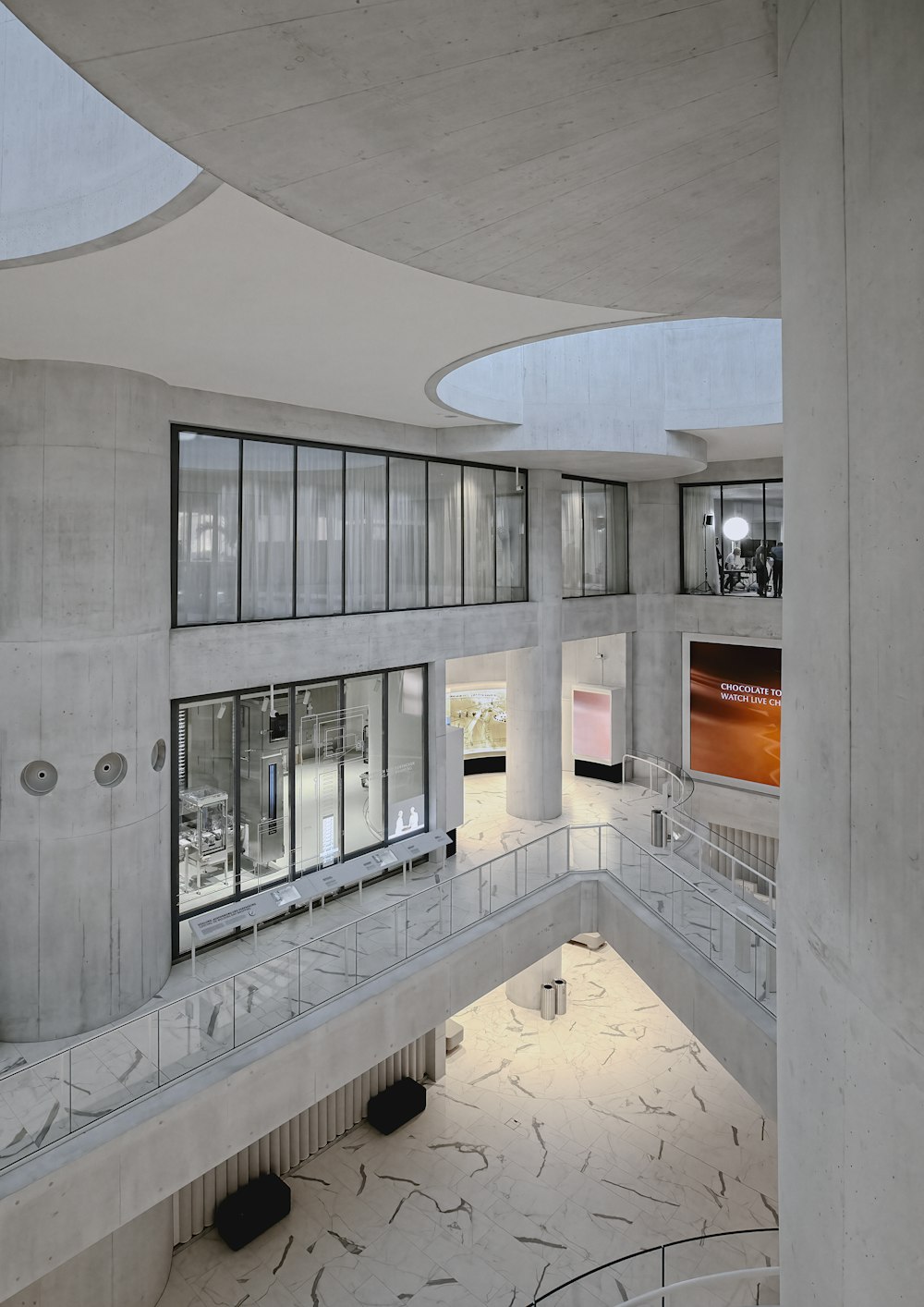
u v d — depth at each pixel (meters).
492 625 18.73
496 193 5.28
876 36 2.81
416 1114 16.44
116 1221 9.54
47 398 10.94
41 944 11.20
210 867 13.73
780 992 3.97
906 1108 2.78
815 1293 3.46
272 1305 12.36
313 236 6.73
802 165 3.46
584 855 17.34
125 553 11.57
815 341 3.34
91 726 11.30
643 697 23.95
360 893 15.92
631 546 23.88
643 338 17.14
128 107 4.26
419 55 3.90
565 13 3.67
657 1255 13.09
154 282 7.84
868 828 2.98
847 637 3.10
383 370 11.51
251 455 14.24
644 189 5.28
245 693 14.15
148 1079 10.27
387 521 16.67
